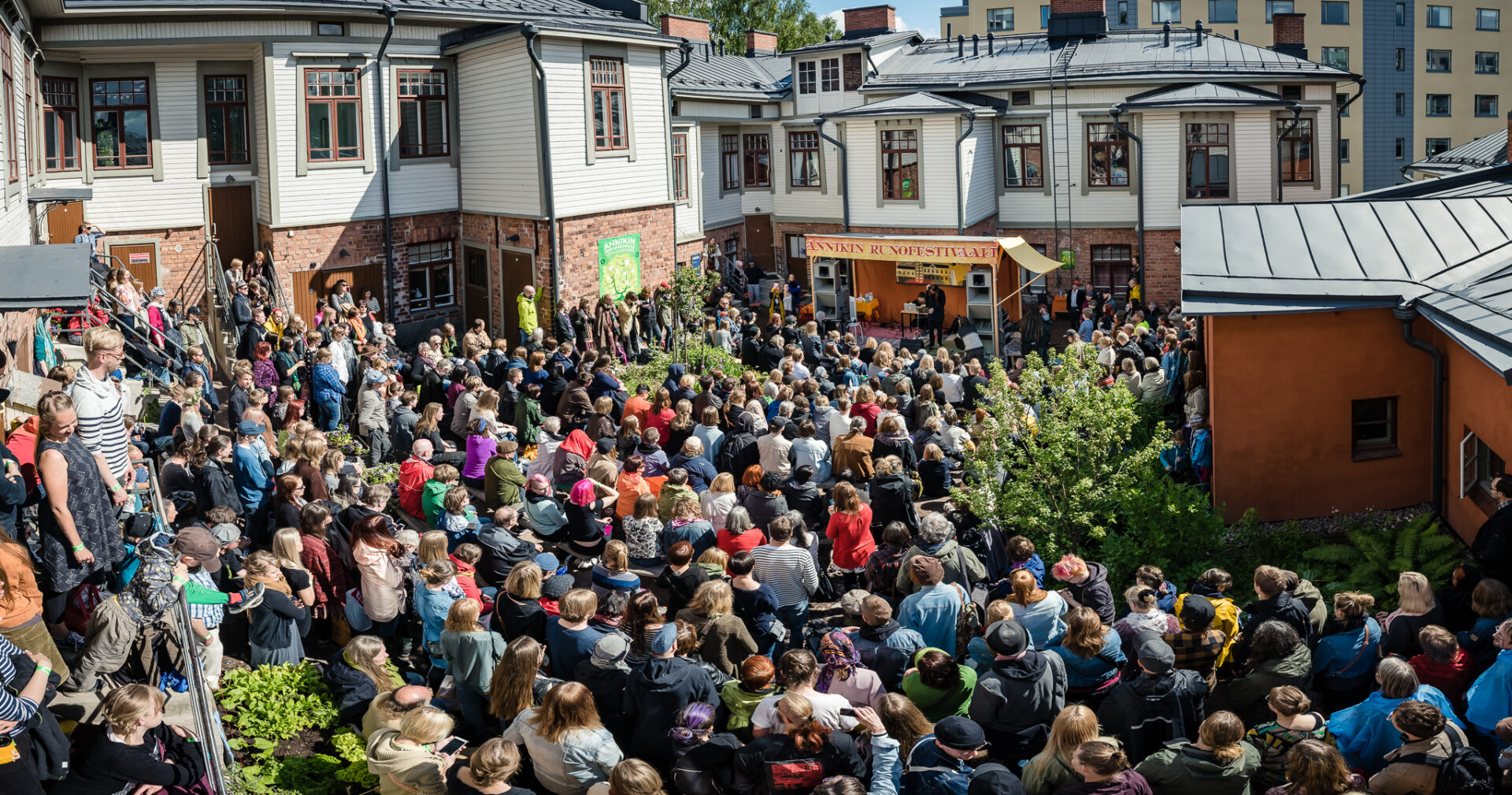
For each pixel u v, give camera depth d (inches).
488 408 553.9
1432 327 526.6
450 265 1018.1
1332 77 1280.8
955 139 1262.3
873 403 572.1
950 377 701.9
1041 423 523.5
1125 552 489.1
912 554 379.2
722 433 559.8
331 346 705.0
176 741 273.1
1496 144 1187.3
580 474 526.3
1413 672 295.7
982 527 470.0
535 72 899.4
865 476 518.9
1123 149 1306.6
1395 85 2393.0
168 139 903.1
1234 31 2313.0
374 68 935.0
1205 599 340.5
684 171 1305.4
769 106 1433.3
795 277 1435.8
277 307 879.7
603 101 965.2
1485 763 267.3
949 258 1085.1
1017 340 1077.1
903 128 1295.5
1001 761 287.4
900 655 323.0
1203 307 518.0
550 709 281.0
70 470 314.2
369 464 598.9
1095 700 323.3
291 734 342.3
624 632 331.9
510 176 946.7
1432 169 1277.1
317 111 912.9
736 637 335.3
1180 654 338.6
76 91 872.9
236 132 927.0
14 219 618.5
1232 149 1262.3
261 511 469.1
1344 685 344.5
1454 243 543.2
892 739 268.5
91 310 637.9
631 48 987.3
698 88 1298.0
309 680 364.8
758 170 1453.0
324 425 645.9
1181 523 497.7
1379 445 544.1
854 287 1246.3
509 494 495.5
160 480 446.0
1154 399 673.0
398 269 975.0
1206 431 552.7
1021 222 1376.7
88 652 304.8
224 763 314.2
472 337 722.8
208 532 374.0
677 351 878.4
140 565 318.0
